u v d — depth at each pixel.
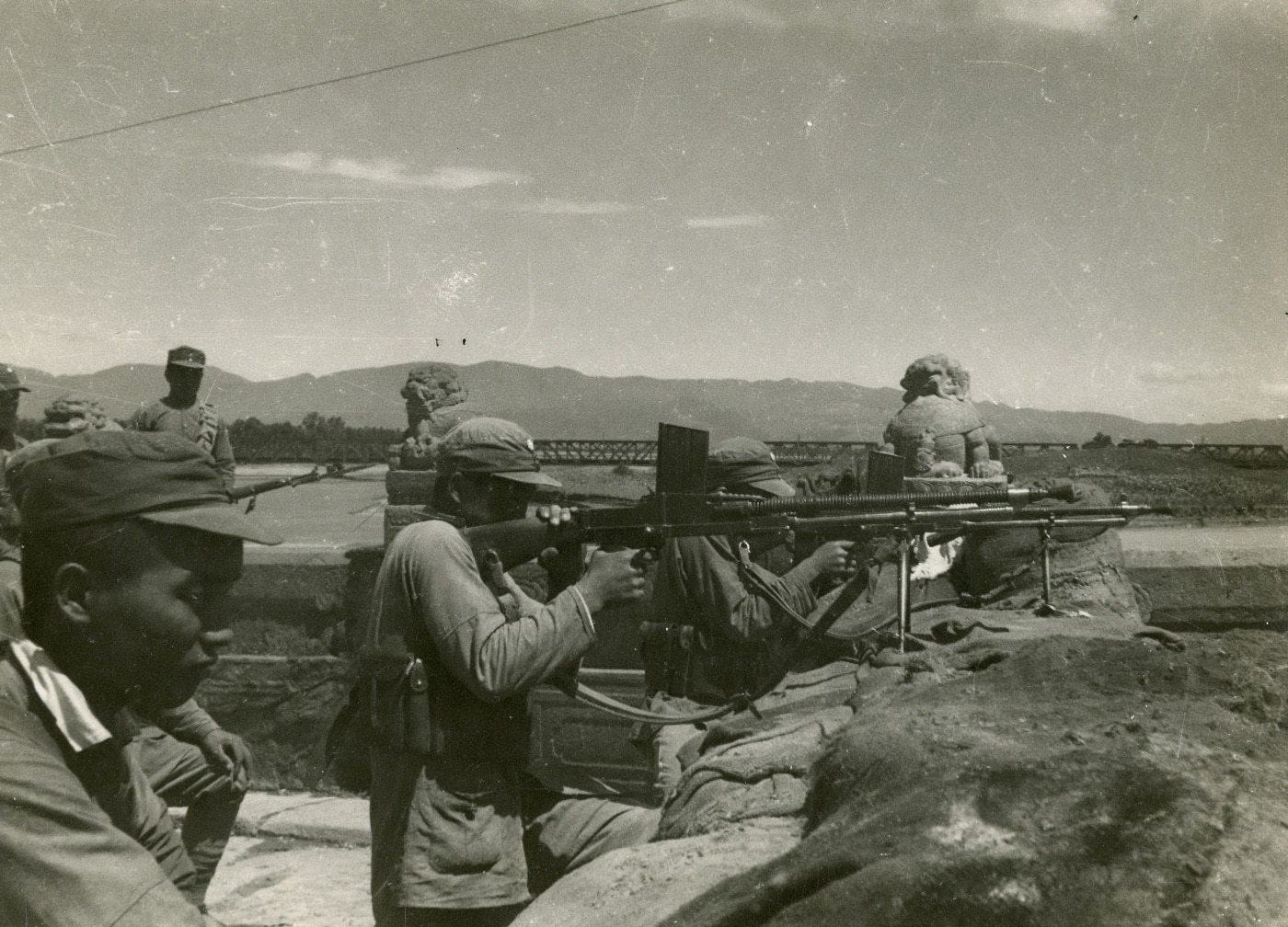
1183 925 1.78
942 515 4.19
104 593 1.71
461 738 3.14
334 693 7.98
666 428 3.58
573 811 3.67
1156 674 3.09
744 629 4.32
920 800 2.18
